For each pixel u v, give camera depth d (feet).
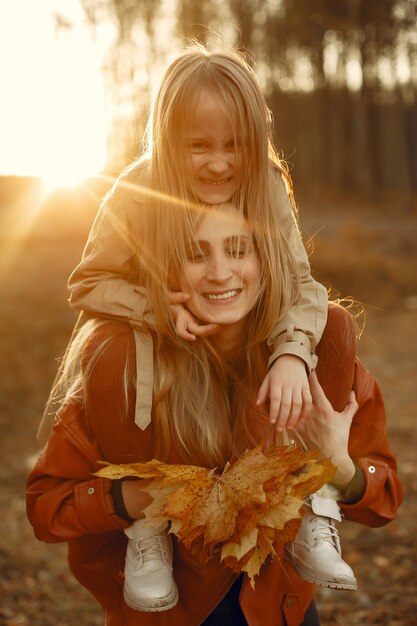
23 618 12.72
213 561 6.37
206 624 6.65
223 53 6.00
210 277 6.01
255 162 5.95
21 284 34.91
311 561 6.28
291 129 106.93
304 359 6.05
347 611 12.61
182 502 5.73
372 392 6.80
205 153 5.87
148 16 48.32
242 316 6.15
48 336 28.30
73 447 6.31
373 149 105.91
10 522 16.33
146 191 6.12
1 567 14.38
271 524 5.66
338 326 6.42
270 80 100.42
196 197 6.01
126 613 6.73
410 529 15.24
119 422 6.16
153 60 47.29
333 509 6.42
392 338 32.71
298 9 92.89
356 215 78.07
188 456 6.27
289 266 6.35
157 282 6.07
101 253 6.36
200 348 6.28
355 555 14.43
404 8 98.53
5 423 22.22
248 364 6.44
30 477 6.43
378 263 44.11
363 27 98.48
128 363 6.12
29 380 24.98
